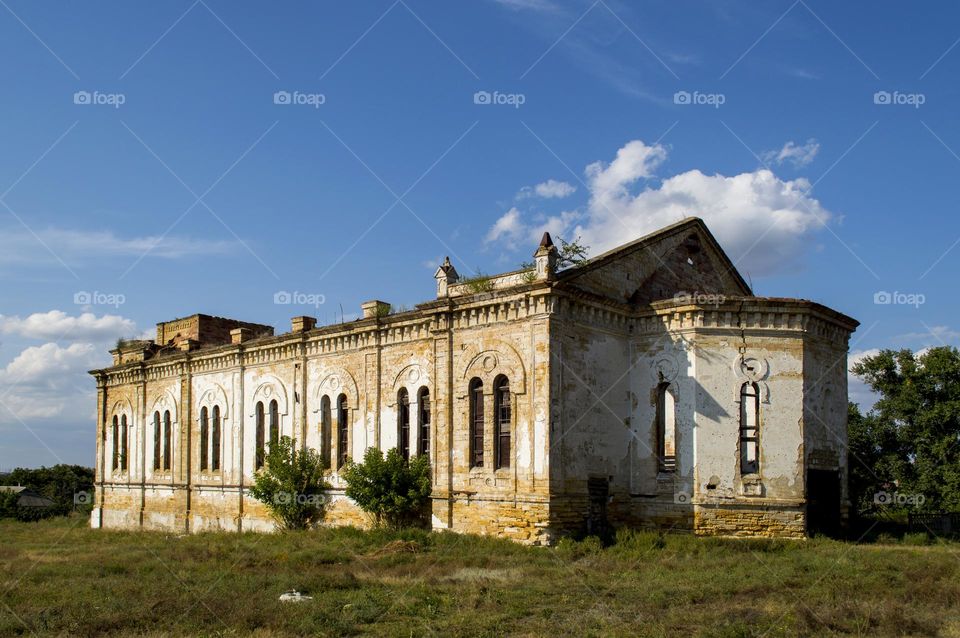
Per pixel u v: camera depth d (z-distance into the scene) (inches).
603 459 1093.8
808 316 1097.4
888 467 1565.0
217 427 1592.0
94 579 802.2
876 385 1630.2
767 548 968.3
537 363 1035.3
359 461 1286.9
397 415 1234.0
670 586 721.6
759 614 604.7
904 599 658.2
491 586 732.0
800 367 1081.4
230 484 1517.0
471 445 1108.5
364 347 1302.9
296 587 725.9
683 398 1089.4
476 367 1114.7
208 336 1812.3
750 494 1049.5
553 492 1005.2
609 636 546.0
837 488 1151.0
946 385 1546.5
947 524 1184.8
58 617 601.0
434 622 592.7
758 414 1072.2
